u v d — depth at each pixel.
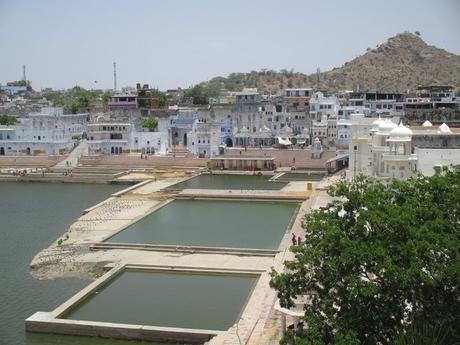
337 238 32.69
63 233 78.69
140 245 69.00
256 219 86.75
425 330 29.50
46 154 156.25
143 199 103.38
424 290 31.31
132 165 147.38
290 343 36.00
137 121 174.50
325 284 32.97
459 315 30.50
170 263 61.53
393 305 31.39
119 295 52.62
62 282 57.06
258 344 39.16
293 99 191.88
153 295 52.56
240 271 58.44
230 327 44.56
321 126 162.50
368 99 180.62
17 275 59.62
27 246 71.75
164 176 134.50
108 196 110.69
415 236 31.23
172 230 79.00
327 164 132.75
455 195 34.44
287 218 87.25
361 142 91.94
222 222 84.50
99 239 72.88
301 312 37.16
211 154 153.88
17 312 49.25
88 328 44.16
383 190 37.28
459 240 31.44
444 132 79.31
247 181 127.44
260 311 45.91
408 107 162.62
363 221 32.78
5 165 150.00
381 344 31.73
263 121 176.75
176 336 42.88
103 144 159.00
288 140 159.12
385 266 30.11
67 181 131.38
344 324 30.70
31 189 120.81
